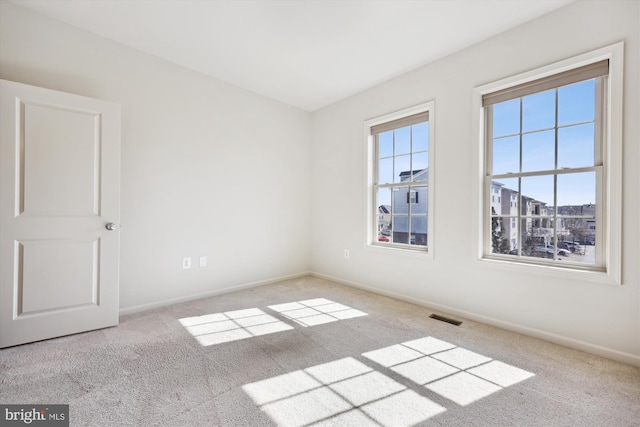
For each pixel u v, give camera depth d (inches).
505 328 93.3
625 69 72.1
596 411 56.1
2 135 78.4
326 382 65.3
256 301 121.1
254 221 143.0
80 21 92.5
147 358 74.7
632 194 71.6
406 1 80.7
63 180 86.5
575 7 79.2
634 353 72.0
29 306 82.0
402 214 127.8
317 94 144.5
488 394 61.4
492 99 97.5
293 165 159.6
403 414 55.4
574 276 79.7
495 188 98.8
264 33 97.0
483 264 97.9
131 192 106.3
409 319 102.0
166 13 88.0
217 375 67.6
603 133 78.2
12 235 79.6
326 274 159.2
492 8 82.5
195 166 122.5
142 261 109.1
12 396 59.2
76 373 67.7
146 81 109.2
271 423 52.8
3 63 84.2
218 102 129.0
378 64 114.9
